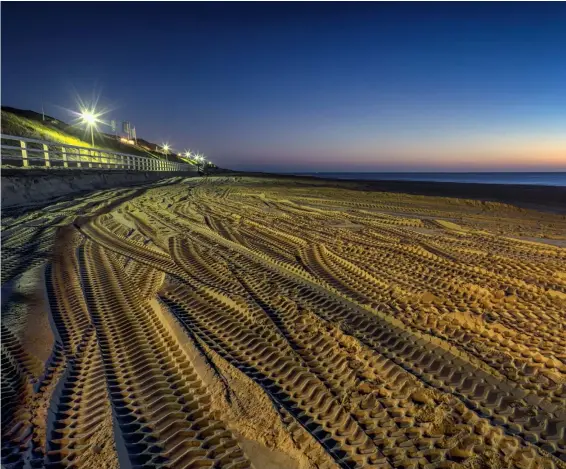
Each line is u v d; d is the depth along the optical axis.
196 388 3.11
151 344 3.81
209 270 6.09
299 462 2.34
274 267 6.26
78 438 2.57
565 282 5.21
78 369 3.38
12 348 3.70
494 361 3.34
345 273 5.88
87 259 6.72
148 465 2.34
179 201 15.67
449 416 2.68
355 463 2.31
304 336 3.90
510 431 2.52
